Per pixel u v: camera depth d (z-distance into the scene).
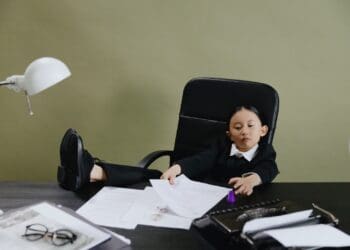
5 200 1.16
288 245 0.81
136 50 2.00
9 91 2.07
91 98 2.08
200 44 1.97
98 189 1.25
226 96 1.56
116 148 2.15
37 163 2.19
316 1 1.88
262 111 1.48
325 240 0.85
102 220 1.04
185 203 1.14
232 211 1.02
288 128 2.06
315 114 2.04
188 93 1.63
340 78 1.98
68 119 2.12
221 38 1.96
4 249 0.86
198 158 1.44
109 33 1.98
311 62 1.97
